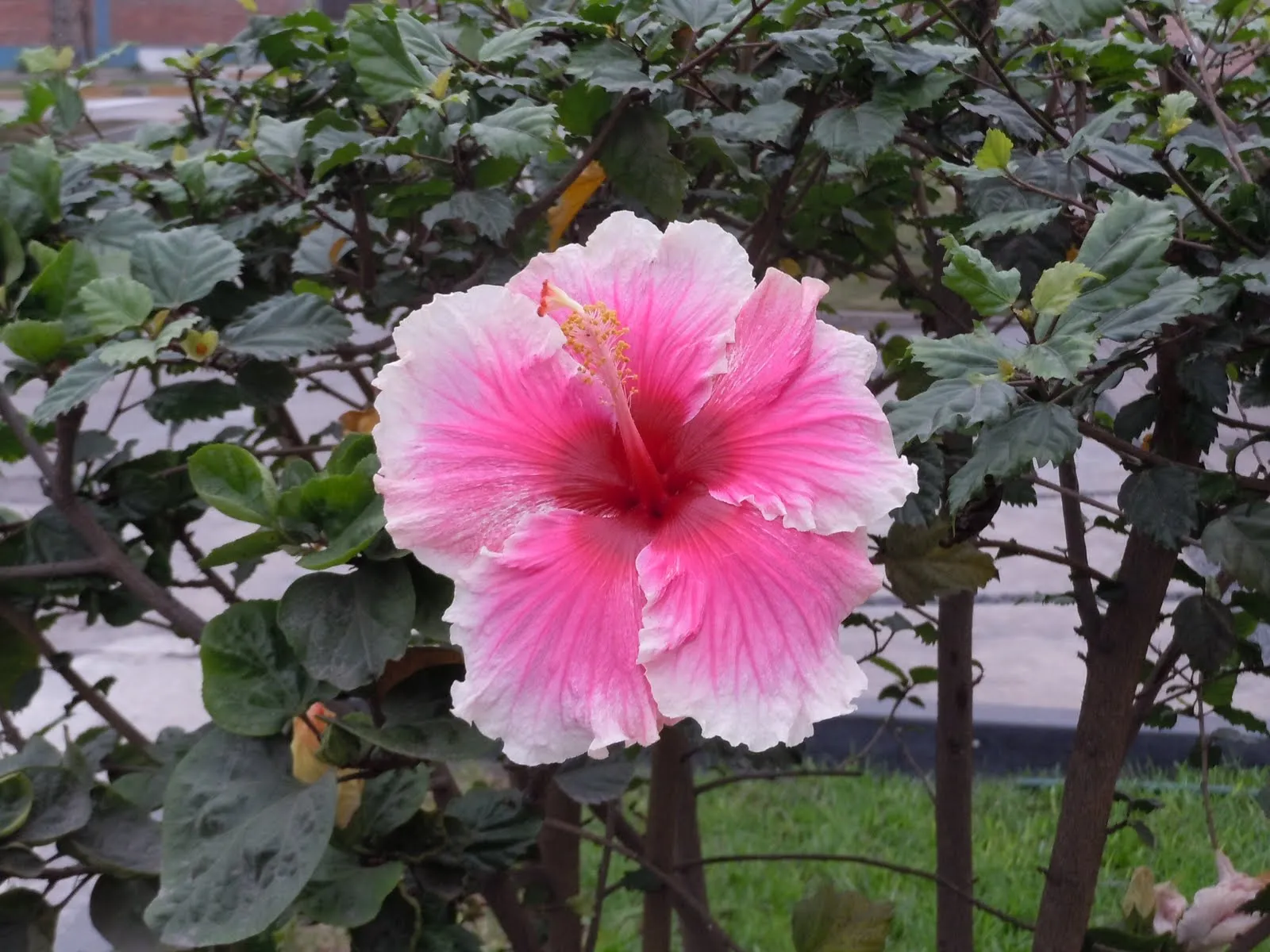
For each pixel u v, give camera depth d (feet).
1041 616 6.26
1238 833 4.32
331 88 2.48
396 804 1.68
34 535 1.98
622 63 1.94
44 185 2.04
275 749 1.59
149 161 2.26
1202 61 1.94
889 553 2.06
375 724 1.64
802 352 1.43
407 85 1.90
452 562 1.41
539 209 2.11
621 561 1.39
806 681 1.32
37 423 1.76
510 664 1.35
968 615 2.85
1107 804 2.20
